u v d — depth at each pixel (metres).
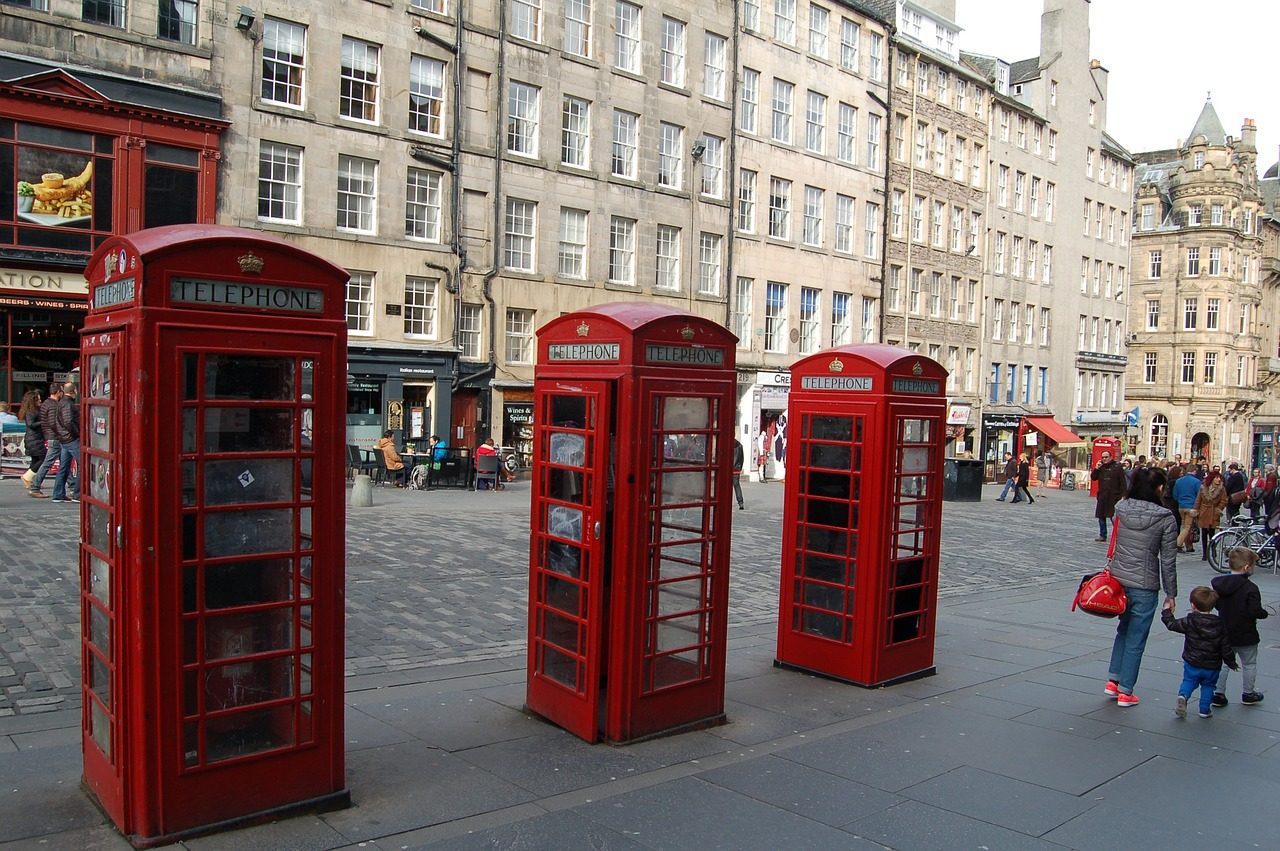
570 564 6.98
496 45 27.97
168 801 4.86
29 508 15.24
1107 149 60.19
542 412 7.26
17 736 6.25
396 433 26.30
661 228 32.88
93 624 5.34
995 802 6.03
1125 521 8.44
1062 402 56.69
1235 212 70.00
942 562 16.89
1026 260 53.41
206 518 4.93
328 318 5.27
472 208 27.89
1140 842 5.52
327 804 5.39
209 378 4.91
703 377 7.07
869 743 7.08
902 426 8.73
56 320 21.34
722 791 6.01
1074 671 9.56
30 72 20.27
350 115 25.56
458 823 5.35
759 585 13.36
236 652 5.07
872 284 41.88
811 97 38.56
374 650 8.79
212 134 22.67
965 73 46.75
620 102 31.14
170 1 22.41
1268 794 6.35
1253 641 8.48
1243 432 73.69
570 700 6.91
